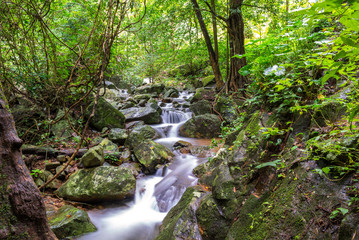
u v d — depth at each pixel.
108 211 3.73
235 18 7.09
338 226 1.45
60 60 4.82
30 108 5.20
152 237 3.15
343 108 1.93
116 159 4.80
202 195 2.86
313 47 2.37
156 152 4.87
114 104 8.43
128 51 6.83
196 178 4.02
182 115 8.13
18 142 1.39
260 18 7.43
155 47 10.93
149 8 8.32
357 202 1.44
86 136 5.68
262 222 1.89
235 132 3.58
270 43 2.51
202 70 14.43
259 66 2.79
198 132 6.70
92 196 3.71
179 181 4.09
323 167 1.77
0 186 1.27
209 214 2.45
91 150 4.23
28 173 1.44
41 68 4.62
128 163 4.84
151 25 8.19
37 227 1.40
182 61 11.94
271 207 1.92
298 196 1.77
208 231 2.38
